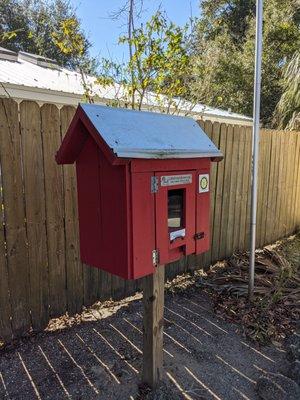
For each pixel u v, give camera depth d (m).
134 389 1.91
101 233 1.66
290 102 6.20
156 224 1.62
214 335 2.50
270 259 3.87
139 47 3.14
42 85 5.67
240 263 3.73
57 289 2.51
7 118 2.10
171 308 2.89
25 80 5.72
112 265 1.63
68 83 6.42
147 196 1.56
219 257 3.78
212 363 2.18
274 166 4.43
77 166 1.72
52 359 2.17
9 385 1.94
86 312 2.73
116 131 1.47
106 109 1.56
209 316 2.77
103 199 1.61
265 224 4.46
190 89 4.50
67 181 2.46
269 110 12.31
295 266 3.72
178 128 1.79
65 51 3.51
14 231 2.22
